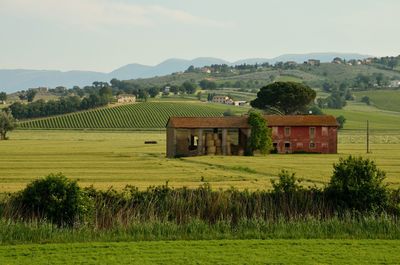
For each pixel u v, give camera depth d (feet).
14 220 202.90
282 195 226.58
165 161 610.24
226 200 220.02
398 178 409.08
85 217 205.98
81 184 369.50
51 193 206.90
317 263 160.35
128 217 208.03
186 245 179.93
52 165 542.57
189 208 217.97
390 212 222.28
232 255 167.63
